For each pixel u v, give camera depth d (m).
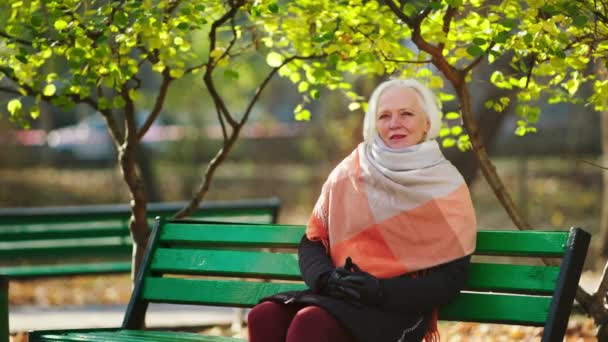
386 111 4.99
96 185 29.66
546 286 4.60
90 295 12.39
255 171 31.75
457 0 5.39
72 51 5.75
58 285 13.59
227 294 5.46
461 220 4.71
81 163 34.19
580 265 4.56
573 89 6.10
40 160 34.22
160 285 5.64
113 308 10.56
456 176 4.82
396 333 4.59
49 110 35.69
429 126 5.02
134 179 7.05
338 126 17.59
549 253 4.62
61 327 9.05
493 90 9.97
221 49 6.64
